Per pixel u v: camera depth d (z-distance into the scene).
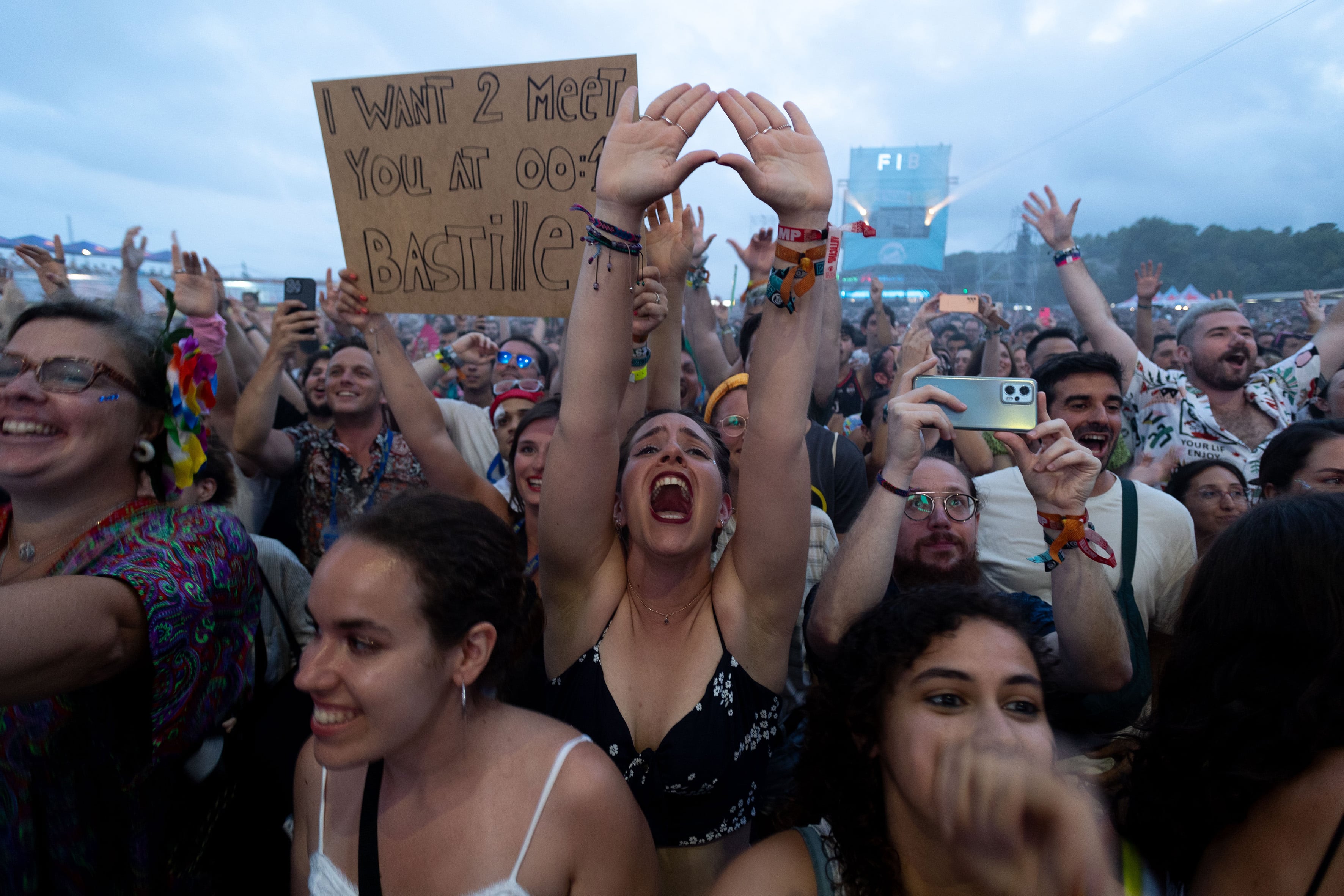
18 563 1.33
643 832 1.26
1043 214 3.89
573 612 1.72
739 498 1.60
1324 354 3.78
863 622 1.28
